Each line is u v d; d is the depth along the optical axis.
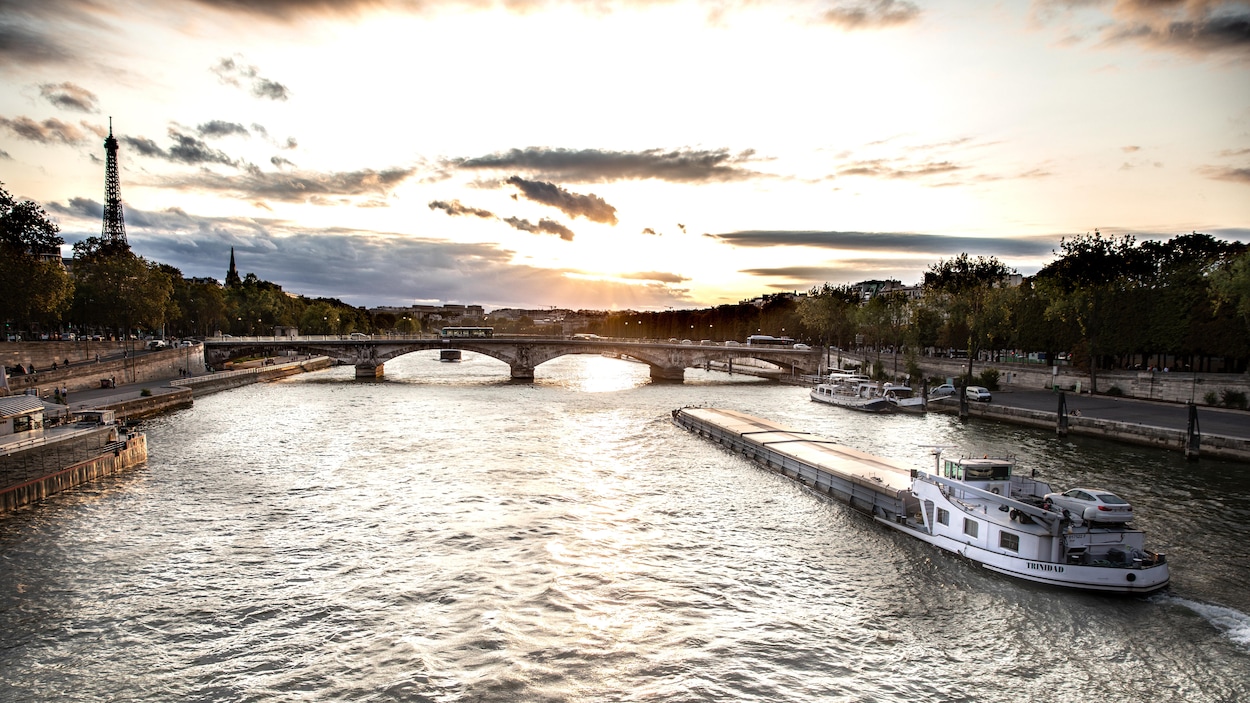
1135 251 103.69
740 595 35.88
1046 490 44.31
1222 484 56.53
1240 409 86.00
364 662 29.06
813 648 30.42
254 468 63.56
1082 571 36.00
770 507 52.19
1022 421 91.06
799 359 167.62
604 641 30.75
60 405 72.50
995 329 135.50
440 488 56.25
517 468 63.78
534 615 33.19
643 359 175.00
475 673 28.09
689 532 45.81
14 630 32.22
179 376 133.88
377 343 169.50
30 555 41.50
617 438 82.12
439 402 116.38
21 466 51.22
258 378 155.75
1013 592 36.31
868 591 36.53
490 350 170.25
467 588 36.28
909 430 87.25
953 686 27.61
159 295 138.50
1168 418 80.94
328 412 102.12
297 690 27.11
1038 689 27.45
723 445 78.12
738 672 28.31
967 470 42.78
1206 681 28.08
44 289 95.94
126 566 39.66
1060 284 111.19
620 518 48.62
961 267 131.62
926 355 171.88
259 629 32.09
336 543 43.25
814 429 88.00
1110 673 28.66
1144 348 108.62
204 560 40.56
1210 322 99.75
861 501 51.06
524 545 42.69
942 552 42.41
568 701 26.22
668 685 27.31
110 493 54.88
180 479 59.44
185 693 27.09
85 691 27.36
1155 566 36.06
